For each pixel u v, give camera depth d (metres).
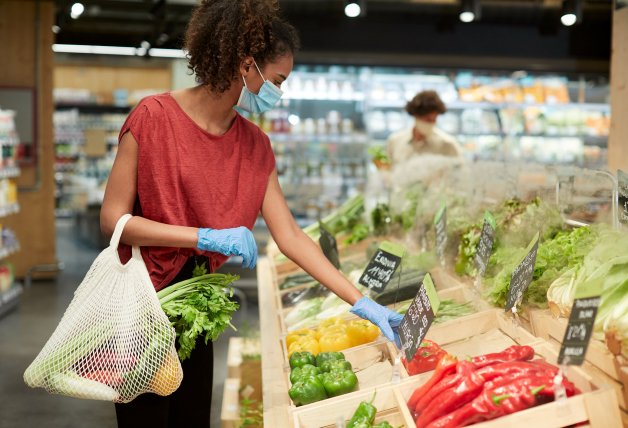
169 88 17.31
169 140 2.18
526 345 1.95
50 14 9.02
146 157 2.17
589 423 1.61
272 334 2.96
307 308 3.16
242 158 2.34
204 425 2.43
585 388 1.65
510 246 2.84
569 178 3.20
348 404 1.94
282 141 8.57
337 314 2.99
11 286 7.58
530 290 2.30
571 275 2.19
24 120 8.92
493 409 1.65
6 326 6.75
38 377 2.03
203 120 2.26
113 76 17.08
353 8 6.70
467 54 8.20
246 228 2.17
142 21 10.52
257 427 3.21
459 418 1.66
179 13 9.50
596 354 1.83
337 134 8.59
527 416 1.62
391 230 4.61
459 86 8.41
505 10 7.86
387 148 6.51
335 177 8.62
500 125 8.30
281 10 2.30
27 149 8.97
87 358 2.04
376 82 8.45
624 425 1.75
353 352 2.37
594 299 1.57
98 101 16.64
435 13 7.91
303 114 8.69
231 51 2.12
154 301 2.06
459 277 3.14
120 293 2.07
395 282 3.11
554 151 8.30
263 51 2.16
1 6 8.84
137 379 2.03
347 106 8.73
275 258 4.69
